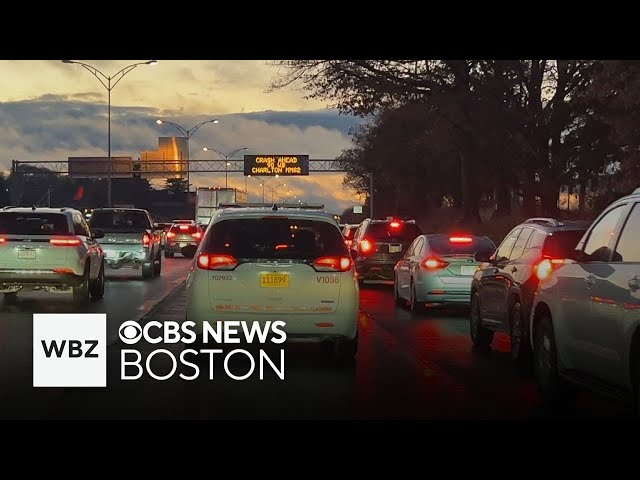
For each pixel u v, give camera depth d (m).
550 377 11.20
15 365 13.84
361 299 27.17
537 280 13.73
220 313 13.37
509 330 14.64
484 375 13.45
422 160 82.00
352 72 47.03
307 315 13.43
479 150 50.50
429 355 15.49
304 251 13.55
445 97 46.38
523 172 49.69
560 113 44.56
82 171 100.44
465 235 22.61
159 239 35.69
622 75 28.53
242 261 13.40
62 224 22.34
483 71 44.97
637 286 8.78
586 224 14.24
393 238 31.52
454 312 23.06
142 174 105.75
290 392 11.94
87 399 11.39
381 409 10.90
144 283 31.33
